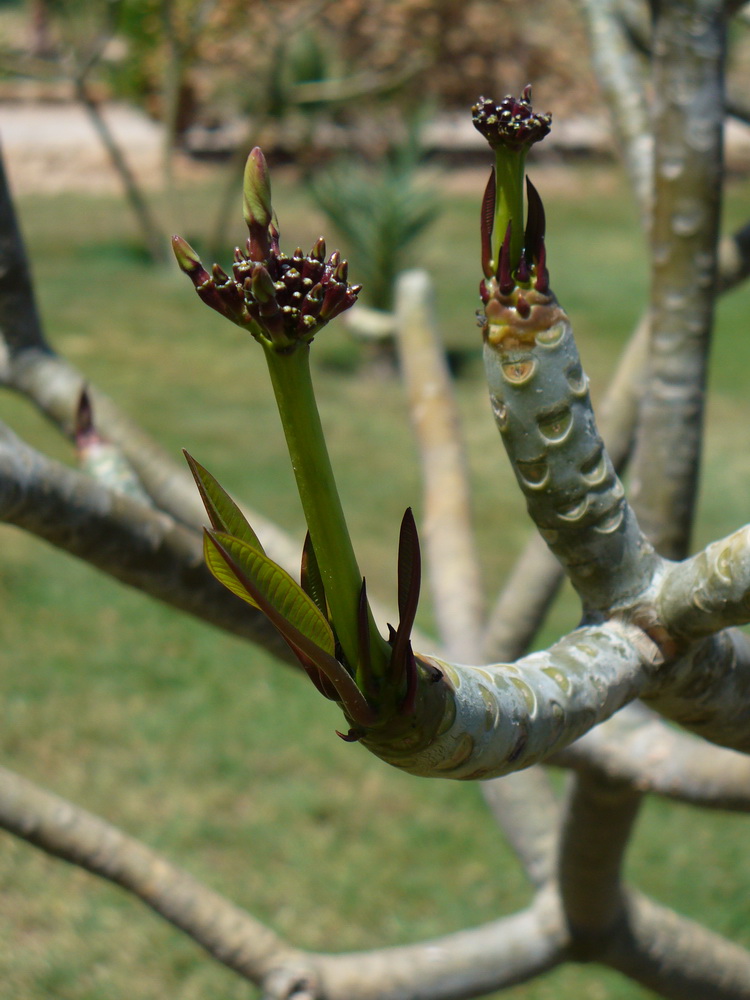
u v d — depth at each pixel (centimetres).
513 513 773
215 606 99
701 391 126
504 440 71
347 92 1342
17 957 424
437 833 497
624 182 1795
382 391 991
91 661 596
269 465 822
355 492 790
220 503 50
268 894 457
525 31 1627
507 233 66
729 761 117
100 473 127
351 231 1055
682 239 122
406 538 52
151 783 515
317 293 44
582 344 1088
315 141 1616
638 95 173
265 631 103
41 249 1355
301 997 158
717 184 121
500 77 1645
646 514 131
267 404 941
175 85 1282
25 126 1755
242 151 1307
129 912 451
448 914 452
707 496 798
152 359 1033
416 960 167
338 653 52
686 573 71
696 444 128
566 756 123
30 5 1898
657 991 172
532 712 60
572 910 162
